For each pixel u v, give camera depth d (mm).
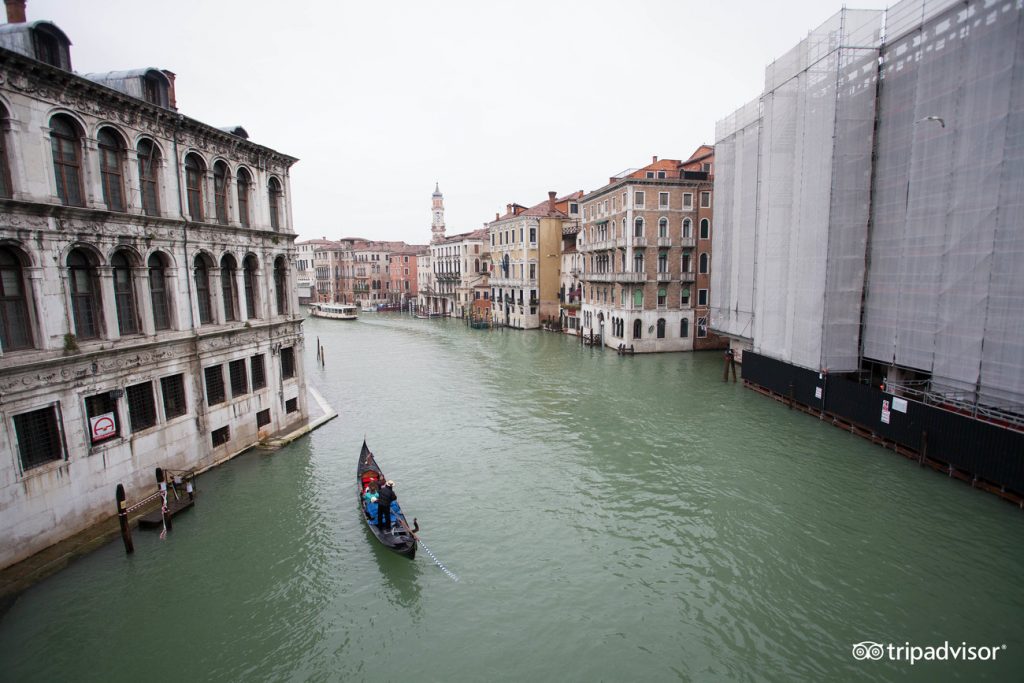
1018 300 15359
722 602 11828
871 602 11695
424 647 10633
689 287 43000
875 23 21734
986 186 16125
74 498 13297
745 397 28531
